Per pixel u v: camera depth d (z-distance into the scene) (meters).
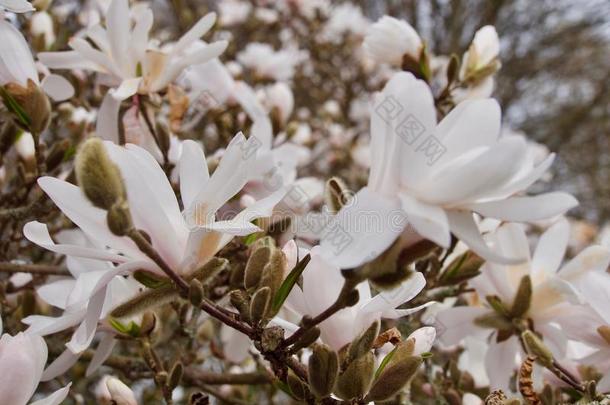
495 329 0.52
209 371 0.64
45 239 0.42
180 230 0.42
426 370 0.58
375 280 0.39
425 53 0.62
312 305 0.44
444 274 0.53
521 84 2.46
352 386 0.42
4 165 0.61
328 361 0.41
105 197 0.39
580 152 2.36
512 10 2.33
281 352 0.43
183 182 0.43
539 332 0.52
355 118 1.39
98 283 0.40
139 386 0.80
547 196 0.39
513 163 0.38
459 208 0.39
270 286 0.43
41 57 0.54
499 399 0.45
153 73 0.54
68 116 0.68
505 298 0.52
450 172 0.38
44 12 0.66
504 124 2.35
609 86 2.33
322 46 1.42
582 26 2.33
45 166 0.54
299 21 1.40
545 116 2.42
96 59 0.54
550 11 2.33
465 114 0.40
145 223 0.41
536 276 0.52
